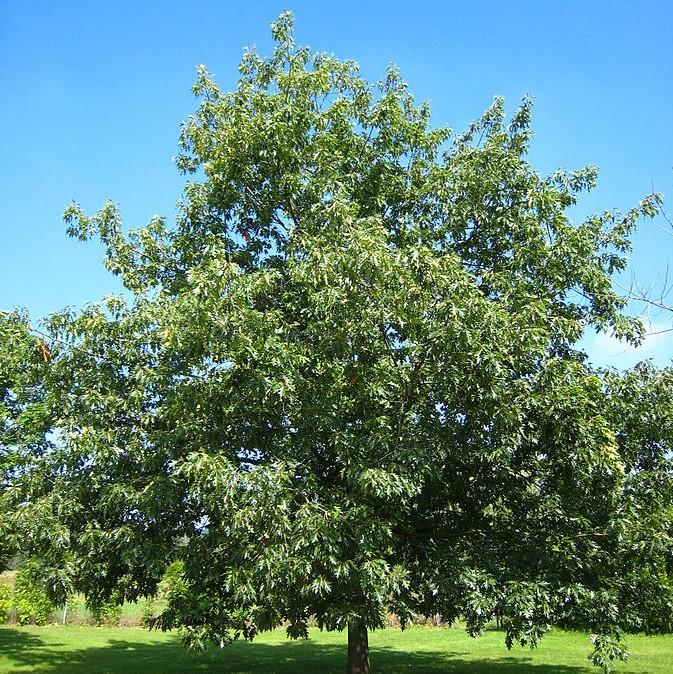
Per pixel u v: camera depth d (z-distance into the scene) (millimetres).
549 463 8727
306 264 8469
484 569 8188
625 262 11023
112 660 16750
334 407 8320
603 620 8484
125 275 11109
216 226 11359
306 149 10953
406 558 9266
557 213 10312
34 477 8953
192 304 7656
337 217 9172
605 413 8859
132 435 8789
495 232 10516
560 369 8125
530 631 8086
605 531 8328
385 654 17922
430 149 11977
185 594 8781
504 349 7391
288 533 7223
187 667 15633
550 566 8352
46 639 20703
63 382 9344
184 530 9156
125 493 8180
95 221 11391
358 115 11938
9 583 29188
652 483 8945
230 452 8562
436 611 8961
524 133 11797
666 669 13797
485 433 8125
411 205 11266
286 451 8469
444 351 7281
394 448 7723
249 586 7305
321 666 16125
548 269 10016
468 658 16766
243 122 10844
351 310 7711
